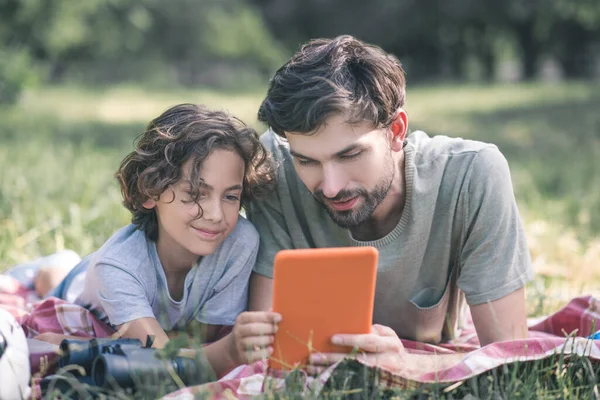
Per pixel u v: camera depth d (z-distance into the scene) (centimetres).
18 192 600
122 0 3384
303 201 320
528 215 629
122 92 2588
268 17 4178
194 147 300
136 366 259
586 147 1162
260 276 330
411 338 336
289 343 271
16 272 398
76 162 842
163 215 311
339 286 265
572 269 479
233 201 310
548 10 3312
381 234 317
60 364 274
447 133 1382
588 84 2956
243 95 2581
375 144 280
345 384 258
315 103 269
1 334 259
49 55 2653
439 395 263
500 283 308
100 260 312
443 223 312
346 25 3862
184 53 3753
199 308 323
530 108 1869
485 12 3531
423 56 3916
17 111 1603
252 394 261
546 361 280
